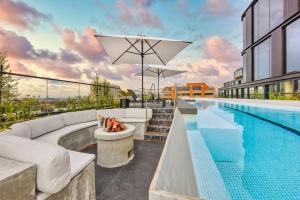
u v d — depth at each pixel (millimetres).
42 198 1128
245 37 21047
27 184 1045
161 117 5211
